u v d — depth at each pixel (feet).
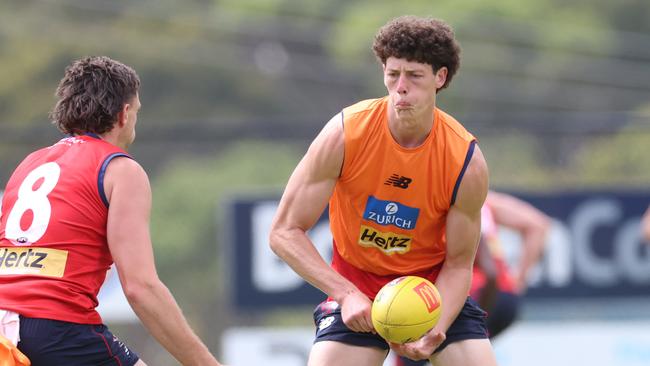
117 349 64.39
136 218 62.85
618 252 131.95
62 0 344.08
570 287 132.16
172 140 140.05
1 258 63.62
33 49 335.26
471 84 308.60
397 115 63.52
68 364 62.64
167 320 62.59
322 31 328.29
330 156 65.46
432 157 65.31
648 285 131.54
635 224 131.64
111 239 62.64
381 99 66.23
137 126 140.36
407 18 63.87
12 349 60.80
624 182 179.83
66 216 62.85
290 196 66.95
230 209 133.49
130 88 65.98
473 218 66.90
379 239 67.92
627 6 320.70
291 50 329.31
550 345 131.34
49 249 62.75
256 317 185.16
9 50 334.85
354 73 321.11
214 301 224.33
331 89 325.62
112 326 213.87
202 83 326.65
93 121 64.95
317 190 66.33
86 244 62.95
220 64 326.44
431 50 62.64
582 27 315.37
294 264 66.74
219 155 257.75
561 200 132.46
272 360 136.15
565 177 186.60
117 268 62.75
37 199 63.62
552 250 132.36
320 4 330.75
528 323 132.57
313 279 66.59
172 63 327.88
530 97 308.40
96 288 63.77
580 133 135.64
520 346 131.44
